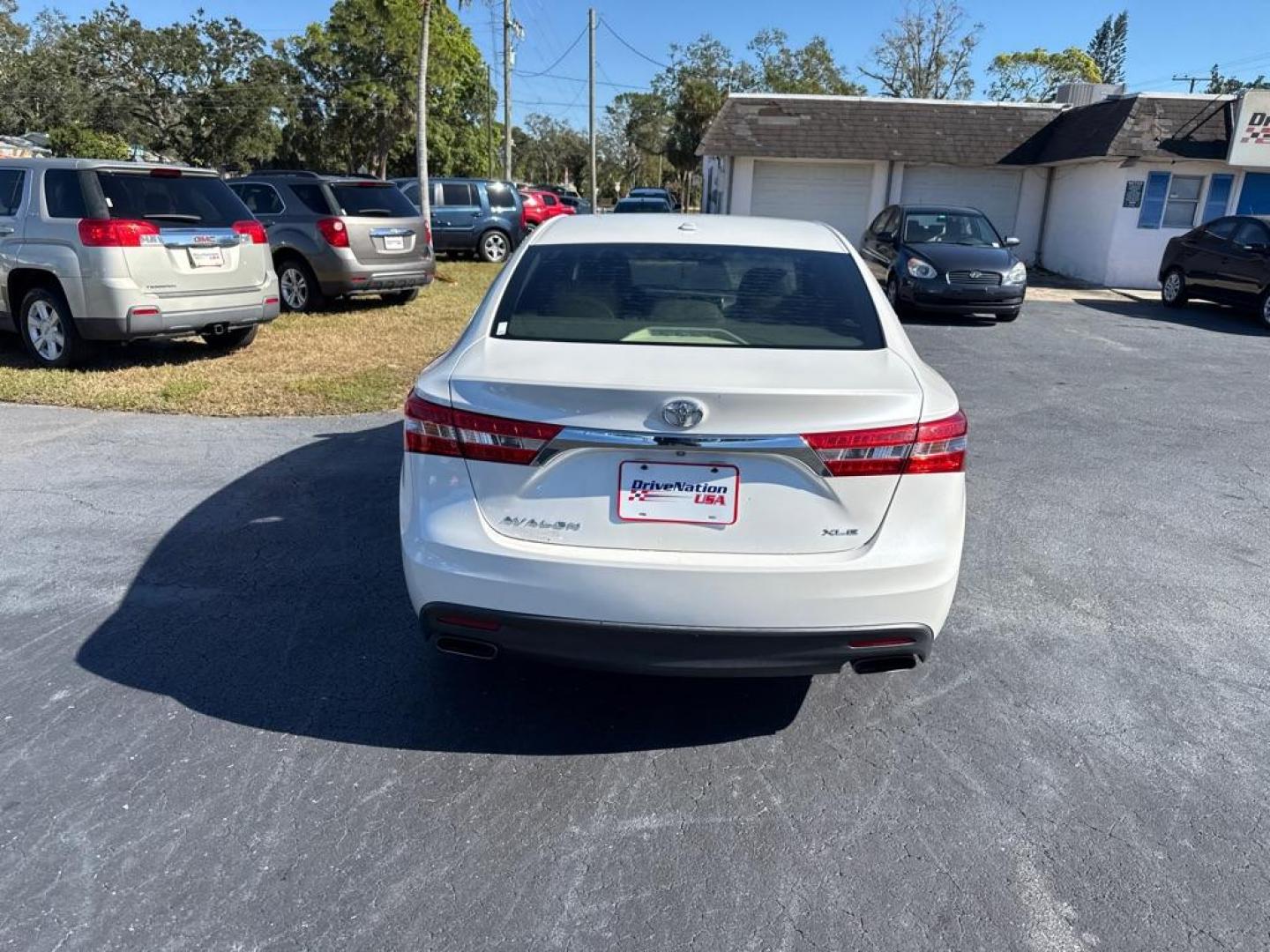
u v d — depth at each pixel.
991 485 5.61
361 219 11.09
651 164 81.19
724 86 54.78
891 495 2.60
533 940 2.16
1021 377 9.02
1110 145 17.58
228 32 51.84
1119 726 3.08
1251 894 2.34
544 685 3.27
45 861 2.36
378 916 2.22
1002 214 21.89
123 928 2.16
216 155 53.22
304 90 51.34
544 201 30.62
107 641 3.47
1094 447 6.51
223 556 4.25
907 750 2.93
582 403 2.53
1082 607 3.96
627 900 2.29
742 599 2.54
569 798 2.67
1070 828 2.58
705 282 3.34
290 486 5.20
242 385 7.43
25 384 7.17
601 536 2.61
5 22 52.47
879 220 15.20
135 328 7.29
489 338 3.05
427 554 2.67
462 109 48.72
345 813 2.57
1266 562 4.51
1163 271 15.73
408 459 2.78
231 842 2.45
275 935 2.15
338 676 3.28
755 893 2.32
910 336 11.52
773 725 3.06
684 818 2.60
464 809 2.61
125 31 50.28
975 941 2.18
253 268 8.23
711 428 2.50
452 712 3.08
